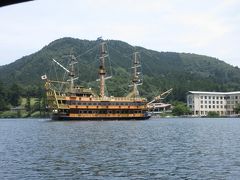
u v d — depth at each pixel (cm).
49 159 5709
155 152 6525
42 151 6706
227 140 8894
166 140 8900
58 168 4925
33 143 8194
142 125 16800
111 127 14688
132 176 4388
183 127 15262
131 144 7869
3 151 6756
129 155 6116
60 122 19900
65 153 6394
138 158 5781
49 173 4591
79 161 5497
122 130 12719
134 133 11269
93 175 4456
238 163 5253
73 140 8800
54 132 11856
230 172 4591
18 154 6319
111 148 7119
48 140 8888
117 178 4278
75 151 6662
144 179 4222
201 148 7144
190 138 9506
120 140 8812
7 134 11488
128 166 5062
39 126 16375
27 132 12325
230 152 6488
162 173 4559
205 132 12006
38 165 5159
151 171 4691
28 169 4862
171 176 4375
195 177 4309
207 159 5656
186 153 6378
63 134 10838
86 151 6656
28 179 4256
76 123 18562
